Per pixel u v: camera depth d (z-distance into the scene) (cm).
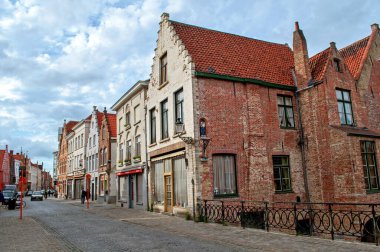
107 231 1253
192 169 1560
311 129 1817
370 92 1986
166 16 1975
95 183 3853
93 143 4038
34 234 1201
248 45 2045
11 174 7288
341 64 1894
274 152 1770
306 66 1878
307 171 1820
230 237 1045
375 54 2073
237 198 1611
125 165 2683
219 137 1620
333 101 1788
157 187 2045
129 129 2647
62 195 5766
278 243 919
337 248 823
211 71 1670
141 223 1471
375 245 852
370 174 1641
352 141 1611
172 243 970
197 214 1502
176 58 1800
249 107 1730
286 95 1895
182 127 1670
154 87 2109
